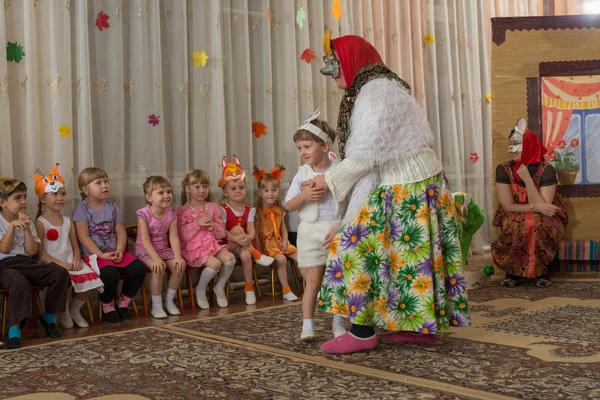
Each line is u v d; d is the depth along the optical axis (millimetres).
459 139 6148
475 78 6281
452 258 2562
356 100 2516
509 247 4363
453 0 6117
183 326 3293
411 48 5738
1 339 3137
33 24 3746
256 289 4340
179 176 4391
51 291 3189
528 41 4770
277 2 4961
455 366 2332
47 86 3828
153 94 4234
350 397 1996
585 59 4730
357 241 2516
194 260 3912
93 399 2076
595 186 4699
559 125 4754
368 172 2537
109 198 4070
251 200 4680
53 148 3826
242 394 2066
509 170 4520
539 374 2199
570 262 4785
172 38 4395
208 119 4516
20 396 2133
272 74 4953
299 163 4957
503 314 3338
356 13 5418
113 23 4102
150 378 2299
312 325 2809
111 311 3568
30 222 3361
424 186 2512
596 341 2682
